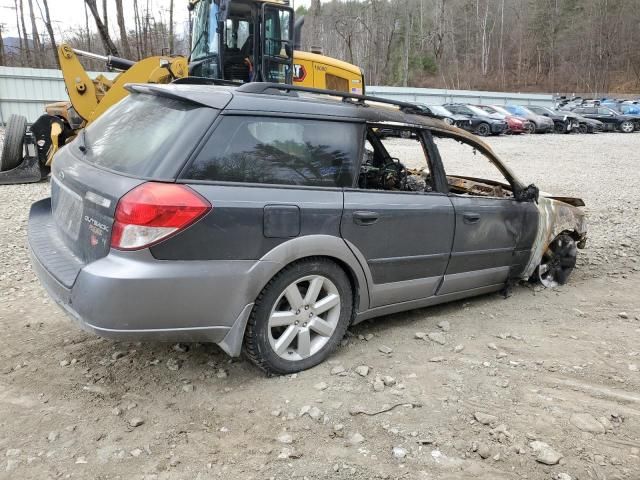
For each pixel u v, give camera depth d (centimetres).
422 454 282
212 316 309
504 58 7656
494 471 271
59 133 1051
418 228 397
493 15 8012
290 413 312
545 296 526
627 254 689
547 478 267
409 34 6981
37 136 1052
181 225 290
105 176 313
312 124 352
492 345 407
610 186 1256
